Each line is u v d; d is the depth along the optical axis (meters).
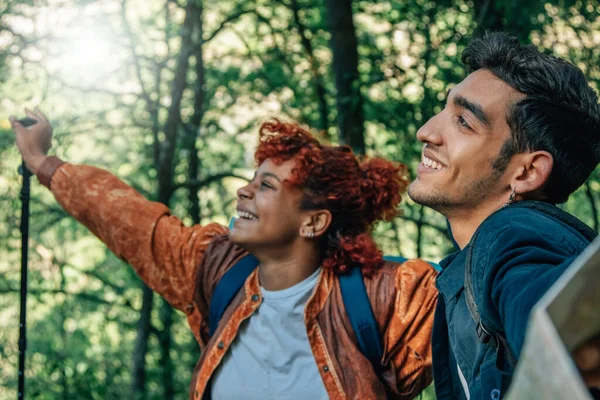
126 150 8.75
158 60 8.64
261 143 2.87
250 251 2.87
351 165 2.92
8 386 8.12
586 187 6.48
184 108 8.84
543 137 1.55
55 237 9.04
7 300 8.59
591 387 0.73
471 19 6.64
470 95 1.58
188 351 9.02
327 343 2.79
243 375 2.84
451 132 1.60
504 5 6.11
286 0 8.20
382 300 2.83
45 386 7.36
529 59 1.56
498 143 1.57
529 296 1.02
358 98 5.96
